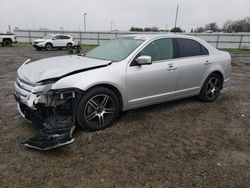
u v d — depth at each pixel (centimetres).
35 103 341
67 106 365
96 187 271
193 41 536
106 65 405
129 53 438
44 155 328
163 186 276
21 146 348
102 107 402
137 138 388
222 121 473
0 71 998
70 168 302
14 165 304
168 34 500
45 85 342
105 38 3794
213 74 570
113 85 401
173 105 555
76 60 440
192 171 306
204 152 354
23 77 379
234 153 355
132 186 274
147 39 462
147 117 476
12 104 535
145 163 319
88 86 369
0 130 397
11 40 2931
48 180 279
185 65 501
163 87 473
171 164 319
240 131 431
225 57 594
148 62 414
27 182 274
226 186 280
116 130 412
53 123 349
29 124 422
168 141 382
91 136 385
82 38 3834
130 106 439
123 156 334
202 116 495
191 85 528
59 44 2584
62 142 327
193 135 408
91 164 312
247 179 295
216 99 618
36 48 2498
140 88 439
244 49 3334
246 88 761
